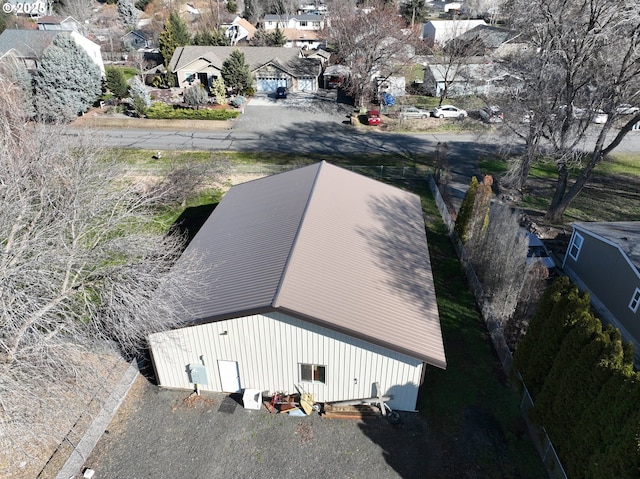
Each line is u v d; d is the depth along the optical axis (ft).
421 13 259.39
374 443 41.45
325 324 39.58
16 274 38.58
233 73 152.46
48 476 37.27
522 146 120.37
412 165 108.78
